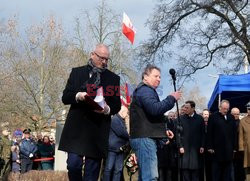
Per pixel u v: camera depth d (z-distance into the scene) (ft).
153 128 18.81
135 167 31.19
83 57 104.12
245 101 46.34
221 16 80.64
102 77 16.08
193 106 31.60
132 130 19.22
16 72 104.73
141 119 18.90
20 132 50.21
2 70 102.94
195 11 82.89
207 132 32.12
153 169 18.66
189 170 31.19
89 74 15.97
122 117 29.37
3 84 103.09
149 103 18.44
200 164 32.04
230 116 32.30
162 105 18.40
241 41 78.33
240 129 31.76
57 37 109.91
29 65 107.34
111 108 16.11
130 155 31.22
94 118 15.72
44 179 36.09
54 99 107.76
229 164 31.86
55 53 109.60
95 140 15.66
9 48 103.96
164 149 32.12
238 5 78.33
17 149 47.65
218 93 39.40
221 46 81.87
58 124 51.24
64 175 35.94
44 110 108.06
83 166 17.22
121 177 30.76
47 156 50.49
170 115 31.91
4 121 104.17
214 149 31.78
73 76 15.89
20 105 106.11
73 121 15.70
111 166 29.04
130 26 26.37
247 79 38.32
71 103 15.70
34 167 49.93
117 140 29.07
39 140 51.96
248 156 31.48
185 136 31.04
